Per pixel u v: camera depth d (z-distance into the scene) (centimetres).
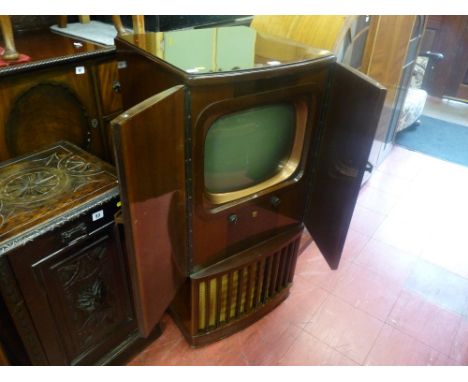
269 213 139
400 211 245
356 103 113
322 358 154
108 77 141
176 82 96
